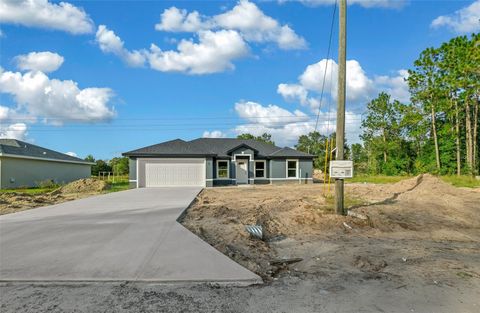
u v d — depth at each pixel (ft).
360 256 17.63
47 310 10.19
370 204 36.37
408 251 18.93
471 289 12.64
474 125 96.02
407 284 13.15
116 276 12.86
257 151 81.66
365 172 139.54
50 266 13.96
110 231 20.47
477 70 82.23
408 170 120.37
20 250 16.31
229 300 11.10
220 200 41.42
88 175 114.42
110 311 10.16
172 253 15.80
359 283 13.20
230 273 13.33
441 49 90.33
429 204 36.88
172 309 10.34
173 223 22.99
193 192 51.47
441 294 12.07
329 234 23.76
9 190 64.23
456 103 95.81
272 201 39.58
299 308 10.56
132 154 68.90
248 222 25.35
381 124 129.49
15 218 25.63
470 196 45.16
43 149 95.66
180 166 70.64
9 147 75.56
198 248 16.65
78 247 16.79
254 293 11.82
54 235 19.45
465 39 85.92
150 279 12.62
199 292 11.72
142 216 26.07
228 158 80.02
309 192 54.29
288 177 83.05
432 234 24.13
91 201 38.01
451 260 16.93
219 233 21.34
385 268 15.44
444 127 100.58
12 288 11.90
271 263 16.11
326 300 11.30
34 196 49.03
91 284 12.27
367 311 10.44
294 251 19.15
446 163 102.78
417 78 96.68
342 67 28.48
